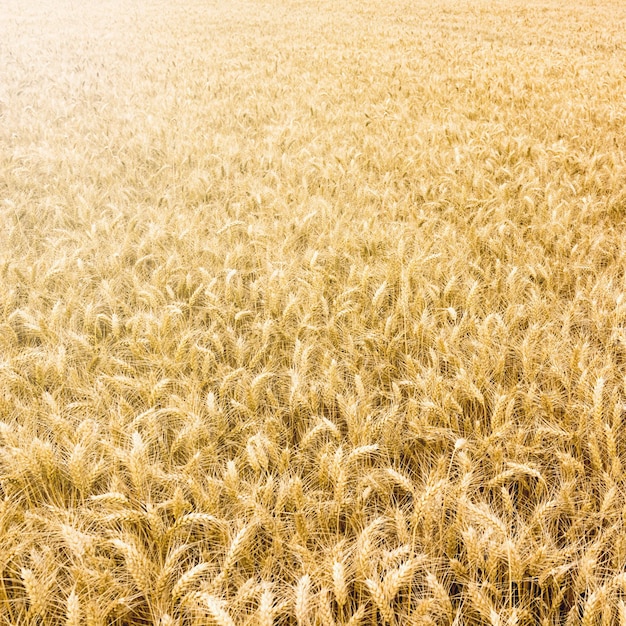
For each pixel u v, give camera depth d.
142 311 3.33
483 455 2.34
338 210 5.07
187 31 20.75
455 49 15.89
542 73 12.23
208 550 2.11
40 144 7.36
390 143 7.02
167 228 4.61
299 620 1.57
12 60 15.30
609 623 1.58
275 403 2.62
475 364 2.71
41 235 4.78
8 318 3.20
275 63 13.99
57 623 1.83
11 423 2.50
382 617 1.65
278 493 2.08
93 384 2.85
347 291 3.35
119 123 8.57
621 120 7.96
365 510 2.21
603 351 3.07
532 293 3.37
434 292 3.47
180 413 2.34
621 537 1.90
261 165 6.32
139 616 1.93
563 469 2.24
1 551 1.83
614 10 25.56
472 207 5.01
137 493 2.14
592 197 5.04
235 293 3.64
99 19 24.66
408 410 2.54
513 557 1.75
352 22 22.36
